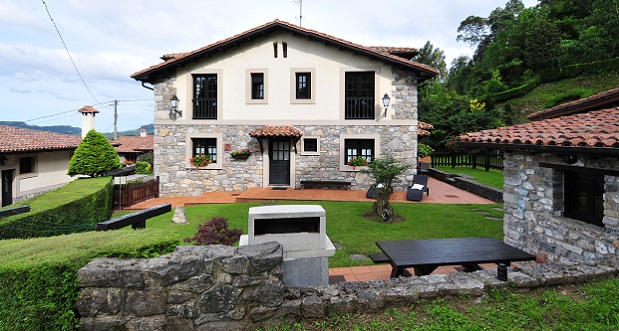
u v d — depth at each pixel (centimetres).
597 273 324
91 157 1156
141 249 274
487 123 2339
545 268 338
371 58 1132
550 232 448
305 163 1175
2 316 228
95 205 783
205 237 472
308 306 280
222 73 1179
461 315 276
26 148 1292
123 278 251
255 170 1192
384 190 768
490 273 343
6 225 459
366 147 1176
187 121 1189
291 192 1099
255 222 364
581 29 3094
